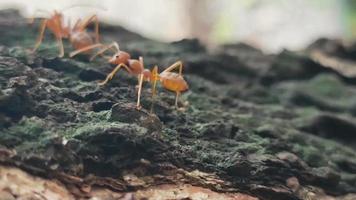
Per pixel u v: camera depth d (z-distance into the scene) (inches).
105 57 3.3
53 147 2.4
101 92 2.9
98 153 2.5
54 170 2.4
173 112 3.0
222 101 3.5
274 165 2.8
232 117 3.2
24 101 2.6
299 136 3.2
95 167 2.5
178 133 2.8
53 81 2.9
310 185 2.8
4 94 2.5
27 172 2.4
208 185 2.6
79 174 2.4
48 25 3.2
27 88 2.7
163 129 2.8
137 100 2.9
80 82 3.0
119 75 3.1
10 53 3.0
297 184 2.8
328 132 3.5
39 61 3.0
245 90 3.7
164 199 2.5
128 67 3.0
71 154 2.4
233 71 3.8
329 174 2.9
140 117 2.7
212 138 2.9
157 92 3.1
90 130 2.5
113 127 2.6
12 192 2.3
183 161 2.7
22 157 2.4
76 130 2.6
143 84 3.1
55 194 2.3
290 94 3.8
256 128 3.2
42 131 2.5
